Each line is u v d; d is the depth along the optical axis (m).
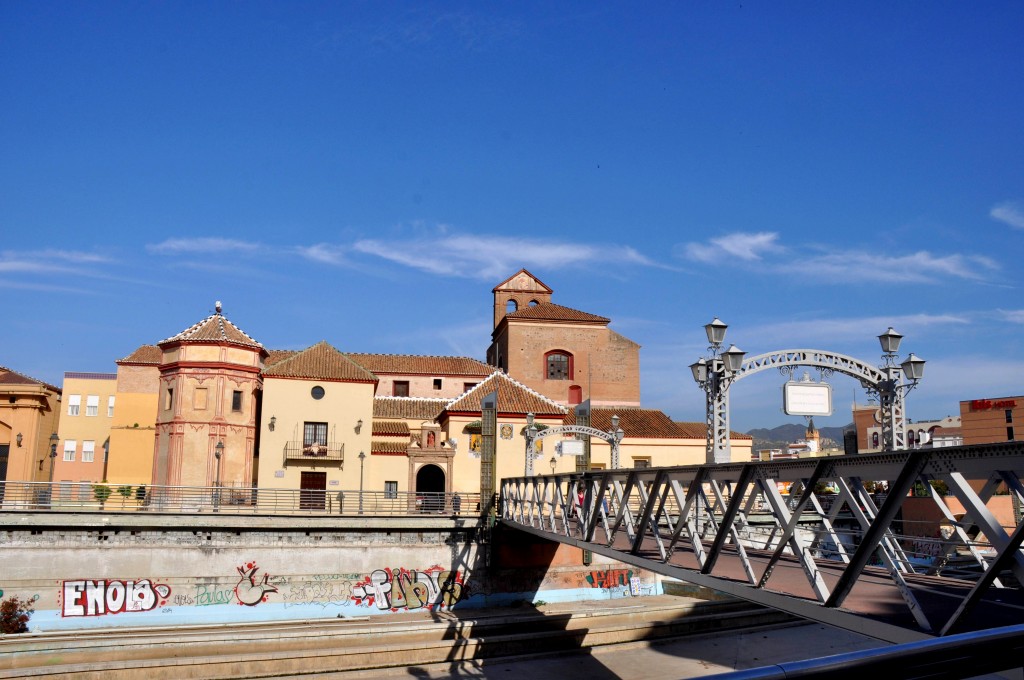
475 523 41.19
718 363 22.39
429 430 51.38
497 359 70.88
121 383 57.53
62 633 33.19
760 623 43.25
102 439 60.59
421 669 34.22
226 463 49.72
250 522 37.09
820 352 23.16
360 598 38.53
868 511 13.10
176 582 35.84
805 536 39.09
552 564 42.88
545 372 64.94
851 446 26.78
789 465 14.10
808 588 15.58
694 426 61.78
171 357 51.12
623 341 66.25
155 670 31.03
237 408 50.81
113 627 34.50
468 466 51.22
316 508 48.81
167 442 49.81
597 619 39.69
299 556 37.91
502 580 41.38
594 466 56.78
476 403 52.12
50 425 59.91
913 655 3.09
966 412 64.25
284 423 49.56
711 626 41.59
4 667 30.27
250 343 51.97
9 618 33.22
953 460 10.42
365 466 50.25
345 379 50.75
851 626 12.31
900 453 11.31
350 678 32.94
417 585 39.66
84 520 34.72
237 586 36.72
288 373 50.03
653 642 39.38
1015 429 61.41
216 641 33.03
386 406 57.72
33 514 34.12
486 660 35.44
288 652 33.00
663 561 19.33
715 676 2.80
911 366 22.72
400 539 39.75
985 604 12.93
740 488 15.70
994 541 9.71
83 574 34.69
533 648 37.00
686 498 17.97
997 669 3.31
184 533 36.34
